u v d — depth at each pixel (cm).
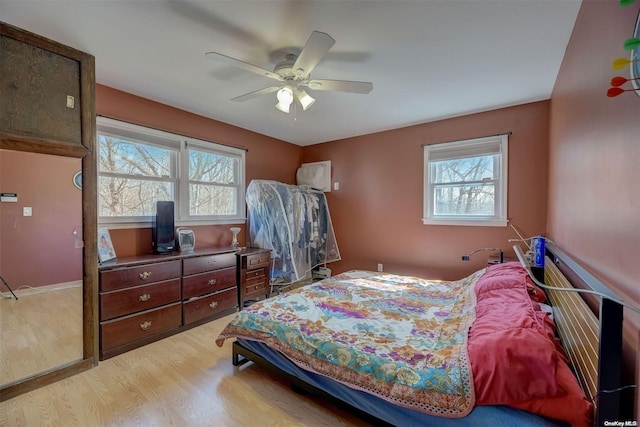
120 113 279
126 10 167
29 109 188
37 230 202
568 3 161
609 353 90
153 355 233
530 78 251
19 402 176
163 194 321
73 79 206
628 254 99
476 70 238
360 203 443
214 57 178
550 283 203
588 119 149
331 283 287
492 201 339
